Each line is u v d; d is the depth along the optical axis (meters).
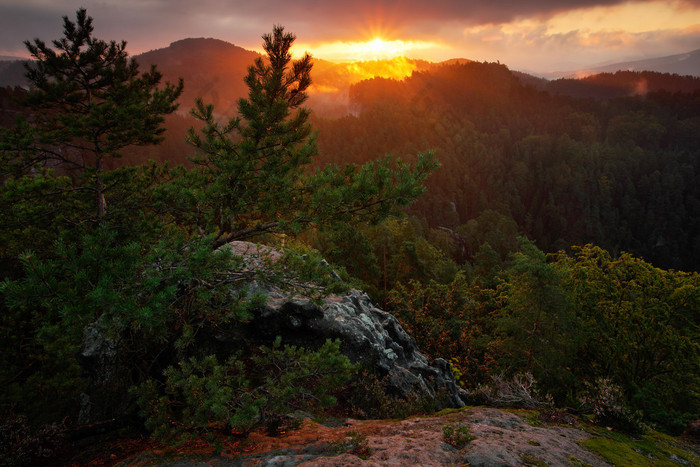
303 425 6.02
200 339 7.51
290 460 4.22
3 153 10.62
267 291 8.77
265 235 8.02
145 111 11.14
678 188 171.25
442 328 18.52
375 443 4.72
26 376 10.14
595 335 16.69
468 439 4.56
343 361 5.25
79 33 10.44
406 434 5.08
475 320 23.73
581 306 17.12
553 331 14.01
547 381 13.52
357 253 26.41
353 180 7.20
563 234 160.00
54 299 3.96
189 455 4.67
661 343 16.25
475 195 175.38
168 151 137.62
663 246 154.25
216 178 7.21
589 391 6.69
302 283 6.59
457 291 22.14
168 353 6.77
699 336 16.42
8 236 10.20
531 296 14.41
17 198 10.16
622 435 5.61
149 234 8.32
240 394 4.84
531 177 188.38
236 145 7.29
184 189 7.19
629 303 16.83
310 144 7.54
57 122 10.97
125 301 4.08
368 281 26.70
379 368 8.72
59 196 11.13
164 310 4.55
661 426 7.79
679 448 5.59
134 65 11.61
